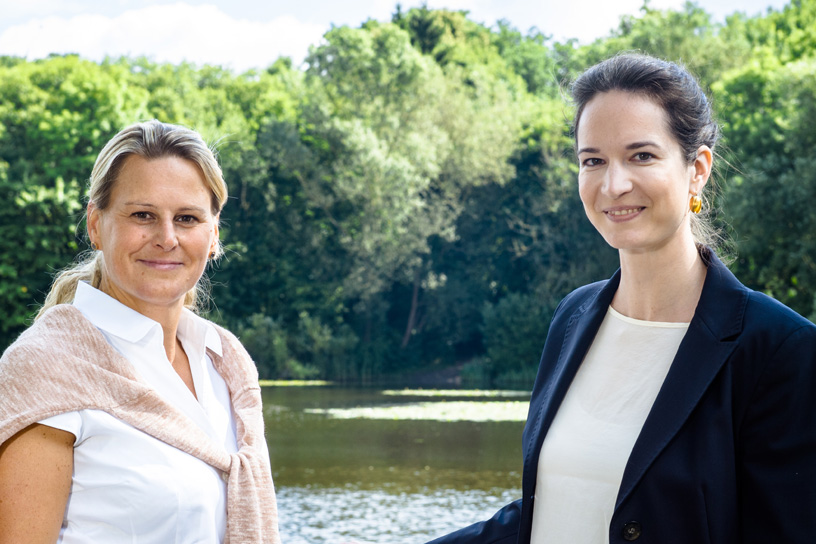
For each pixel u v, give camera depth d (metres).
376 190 34.78
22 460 1.94
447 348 39.44
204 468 2.14
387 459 13.65
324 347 36.44
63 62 38.91
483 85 40.62
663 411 1.92
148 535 2.04
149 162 2.18
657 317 2.08
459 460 13.51
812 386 1.82
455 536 2.41
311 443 15.49
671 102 1.97
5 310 33.34
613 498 2.01
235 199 37.88
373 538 8.69
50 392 1.99
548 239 35.69
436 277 38.53
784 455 1.83
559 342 2.33
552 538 2.10
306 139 37.31
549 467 2.13
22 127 36.06
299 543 8.48
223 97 42.56
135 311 2.23
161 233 2.18
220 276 36.97
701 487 1.84
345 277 37.16
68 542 2.01
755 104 28.64
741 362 1.89
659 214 1.96
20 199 32.56
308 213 37.31
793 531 1.80
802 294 23.69
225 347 2.49
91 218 2.28
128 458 2.04
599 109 1.99
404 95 37.91
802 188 22.69
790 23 39.56
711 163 2.06
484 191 38.09
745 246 23.45
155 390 2.17
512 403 23.78
